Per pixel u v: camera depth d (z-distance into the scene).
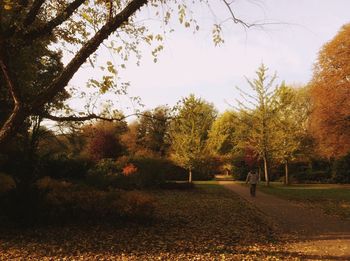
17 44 6.16
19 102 4.94
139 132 42.44
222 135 50.41
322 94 34.09
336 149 34.94
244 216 15.62
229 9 6.45
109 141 33.62
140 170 28.86
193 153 34.97
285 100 36.31
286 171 40.25
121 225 12.27
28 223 11.72
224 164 52.44
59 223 12.14
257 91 36.28
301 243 10.31
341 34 33.25
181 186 29.81
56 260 8.28
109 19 5.20
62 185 14.44
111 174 24.12
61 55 11.66
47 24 6.14
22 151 12.41
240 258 8.63
